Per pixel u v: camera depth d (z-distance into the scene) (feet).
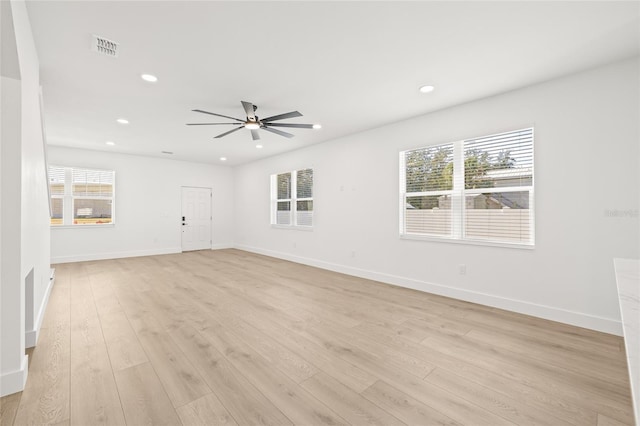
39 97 8.76
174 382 6.33
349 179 17.01
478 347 8.04
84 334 8.75
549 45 7.93
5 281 5.89
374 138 15.62
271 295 12.85
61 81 10.00
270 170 23.84
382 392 6.05
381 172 15.29
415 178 14.07
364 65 9.04
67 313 10.53
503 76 9.70
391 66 9.11
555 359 7.41
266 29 7.29
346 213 17.21
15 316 5.96
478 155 11.90
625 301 3.87
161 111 12.89
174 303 11.71
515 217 10.93
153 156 23.94
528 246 10.44
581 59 8.63
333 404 5.66
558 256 9.82
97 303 11.68
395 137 14.64
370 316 10.36
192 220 26.58
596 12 6.58
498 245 11.16
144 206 23.81
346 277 16.30
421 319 10.08
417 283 13.74
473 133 11.82
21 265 6.07
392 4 6.40
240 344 8.16
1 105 5.83
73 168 20.63
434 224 13.32
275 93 11.07
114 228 22.41
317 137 17.57
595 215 9.14
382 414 5.40
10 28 5.15
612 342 8.32
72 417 5.24
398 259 14.55
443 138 12.76
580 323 9.39
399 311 10.87
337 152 17.72
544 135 10.07
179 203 25.73
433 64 8.98
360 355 7.59
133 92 10.93
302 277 16.29
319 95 11.29
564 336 8.72
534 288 10.35
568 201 9.61
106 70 9.28
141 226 23.67
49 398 5.75
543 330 9.15
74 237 20.84
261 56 8.54
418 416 5.35
